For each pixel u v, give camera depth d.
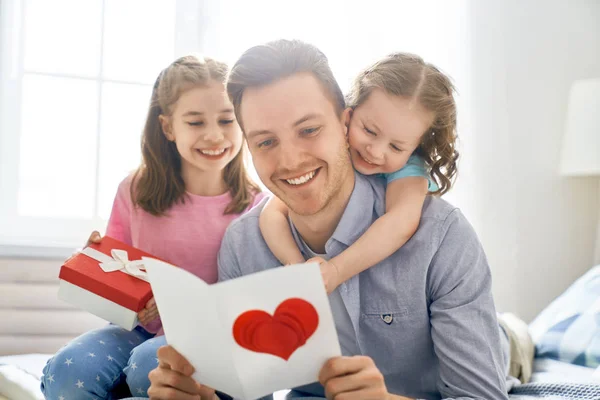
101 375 1.25
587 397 1.21
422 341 1.13
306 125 1.01
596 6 2.19
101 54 2.03
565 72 2.17
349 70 2.08
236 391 0.85
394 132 1.13
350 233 1.12
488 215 2.11
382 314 1.13
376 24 2.10
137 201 1.48
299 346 0.83
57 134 2.01
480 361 1.05
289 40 1.04
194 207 1.48
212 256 1.47
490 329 1.09
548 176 2.15
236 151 1.44
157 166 1.48
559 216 2.15
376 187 1.18
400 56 1.17
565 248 2.15
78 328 1.90
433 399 1.17
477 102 2.11
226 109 1.40
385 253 1.08
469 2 2.12
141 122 2.05
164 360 0.92
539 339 1.65
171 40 2.07
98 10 2.03
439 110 1.15
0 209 1.97
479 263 1.12
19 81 1.99
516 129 2.13
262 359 0.83
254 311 0.80
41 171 2.00
